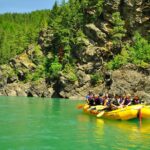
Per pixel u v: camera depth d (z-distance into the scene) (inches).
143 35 2664.9
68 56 2829.7
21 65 3228.3
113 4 2733.8
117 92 2144.4
